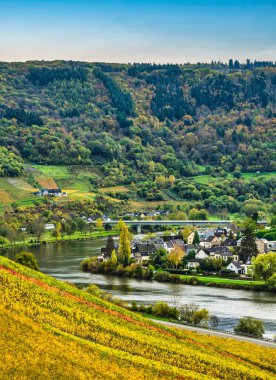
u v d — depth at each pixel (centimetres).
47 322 12625
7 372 10050
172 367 12356
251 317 19625
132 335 13812
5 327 11419
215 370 13100
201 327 17975
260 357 14938
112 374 11038
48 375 10338
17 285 13962
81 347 11875
